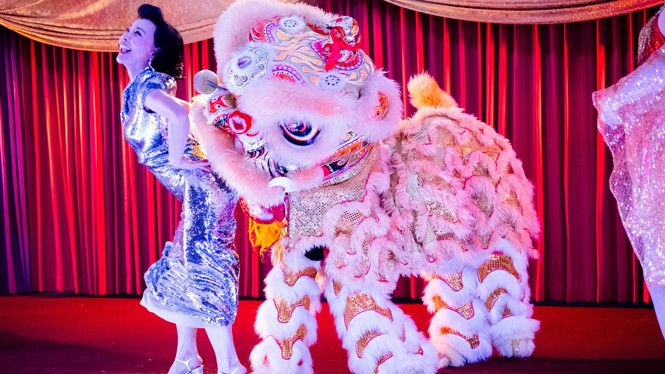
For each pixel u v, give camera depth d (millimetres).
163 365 2920
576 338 3285
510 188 2758
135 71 2648
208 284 2607
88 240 5191
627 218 2260
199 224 2631
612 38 4328
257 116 2279
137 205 5156
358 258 2424
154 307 2617
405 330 2455
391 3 4617
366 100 2381
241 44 2539
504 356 2838
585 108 4375
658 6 4234
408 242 2588
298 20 2496
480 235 2709
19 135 5277
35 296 5184
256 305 4582
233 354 2635
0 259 5309
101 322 3996
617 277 4336
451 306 2773
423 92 2941
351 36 2391
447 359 2732
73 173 5246
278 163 2422
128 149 5125
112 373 2807
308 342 2559
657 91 2223
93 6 4953
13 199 5320
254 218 2656
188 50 4992
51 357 3111
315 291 2557
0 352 3232
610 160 4336
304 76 2322
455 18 4398
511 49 4496
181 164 2516
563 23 4332
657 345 3098
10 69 5301
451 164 2652
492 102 4469
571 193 4410
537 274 4391
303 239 2473
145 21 2656
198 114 2502
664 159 2178
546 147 4453
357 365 2418
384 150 2656
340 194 2467
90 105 5199
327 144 2316
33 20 4988
